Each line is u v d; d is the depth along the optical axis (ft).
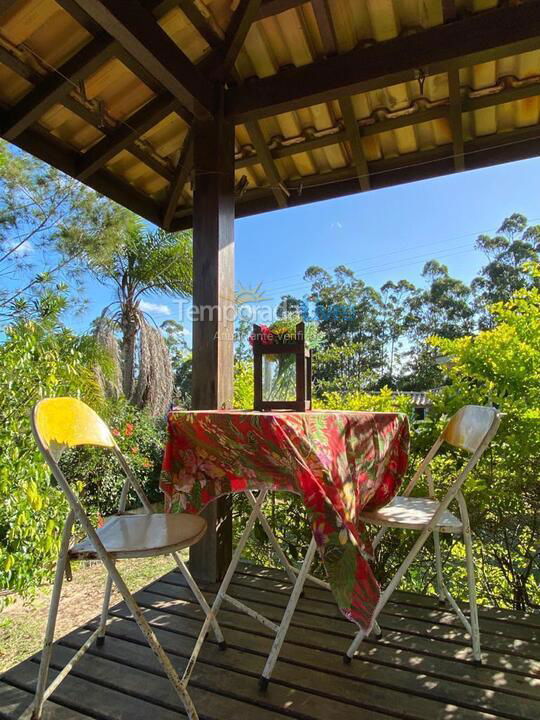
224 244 6.88
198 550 6.58
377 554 7.20
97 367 17.72
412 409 7.77
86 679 4.29
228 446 4.65
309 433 3.77
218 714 3.76
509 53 5.51
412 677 4.26
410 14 5.94
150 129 7.45
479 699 3.92
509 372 7.18
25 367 8.60
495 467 6.93
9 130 6.40
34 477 8.38
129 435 17.87
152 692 4.08
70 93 6.28
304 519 7.61
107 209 18.79
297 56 6.64
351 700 3.92
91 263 19.74
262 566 7.16
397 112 7.20
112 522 4.51
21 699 4.03
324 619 5.40
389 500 5.31
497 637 5.00
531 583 7.20
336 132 7.66
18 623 9.26
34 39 5.48
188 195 9.30
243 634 5.06
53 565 9.07
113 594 10.59
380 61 5.97
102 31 5.46
